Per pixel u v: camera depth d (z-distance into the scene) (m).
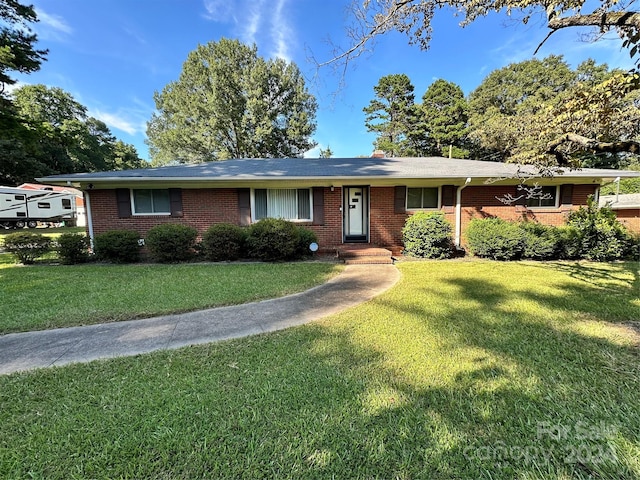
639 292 4.87
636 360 2.69
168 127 26.39
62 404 2.17
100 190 8.76
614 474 1.55
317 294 4.98
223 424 1.94
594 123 4.02
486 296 4.72
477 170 9.18
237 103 23.77
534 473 1.56
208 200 9.03
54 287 5.39
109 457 1.69
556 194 9.44
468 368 2.59
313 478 1.54
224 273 6.48
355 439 1.80
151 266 7.42
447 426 1.90
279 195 9.30
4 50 9.90
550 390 2.26
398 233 9.40
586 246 7.88
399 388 2.31
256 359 2.81
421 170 9.21
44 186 25.88
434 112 26.31
